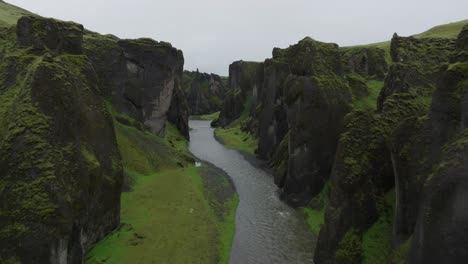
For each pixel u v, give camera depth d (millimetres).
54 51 41125
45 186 29859
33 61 37781
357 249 33000
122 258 36969
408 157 28984
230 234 45438
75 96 36281
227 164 86062
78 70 40625
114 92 83000
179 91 122562
